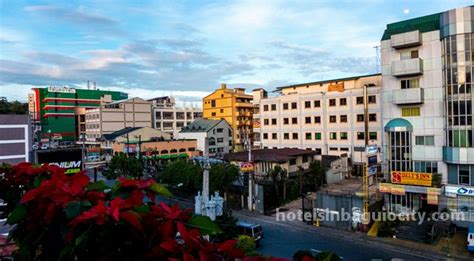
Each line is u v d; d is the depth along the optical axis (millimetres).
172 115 79375
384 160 25500
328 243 19766
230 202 28672
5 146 22344
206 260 1730
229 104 65250
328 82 47469
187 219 2156
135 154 50562
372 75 44062
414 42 23641
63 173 2801
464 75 21656
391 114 25359
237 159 34781
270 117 47312
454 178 22406
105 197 2443
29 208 2520
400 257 17391
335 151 41469
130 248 2066
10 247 4113
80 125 78812
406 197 23234
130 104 72875
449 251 18000
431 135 23469
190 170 30266
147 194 2404
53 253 2393
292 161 35000
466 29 21594
